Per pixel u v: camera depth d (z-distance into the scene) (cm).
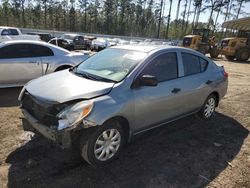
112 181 330
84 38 2778
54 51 746
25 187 310
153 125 427
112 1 6612
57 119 325
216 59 2478
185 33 6028
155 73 418
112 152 366
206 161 391
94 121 326
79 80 385
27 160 363
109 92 356
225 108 666
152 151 410
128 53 436
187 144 443
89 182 325
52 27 6475
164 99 424
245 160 402
